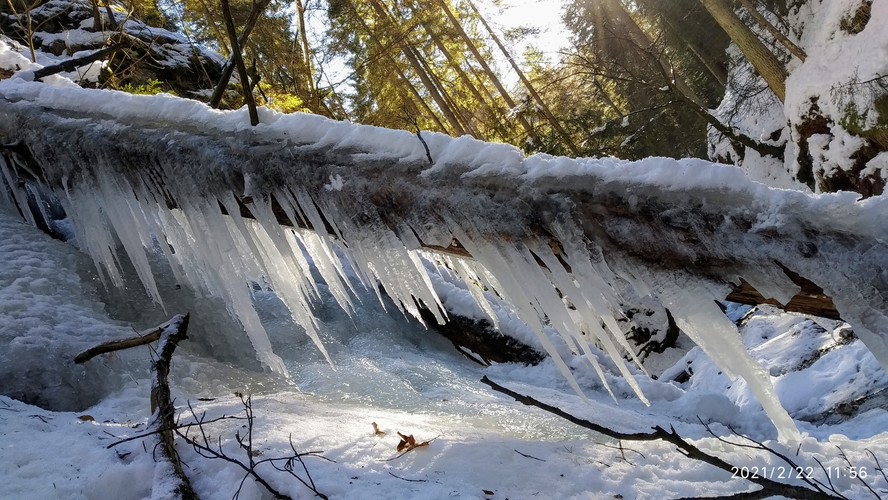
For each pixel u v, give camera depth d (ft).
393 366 17.33
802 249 8.84
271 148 11.89
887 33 29.35
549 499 7.79
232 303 13.25
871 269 8.53
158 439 7.66
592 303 10.03
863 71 30.30
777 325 28.09
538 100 56.24
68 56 32.50
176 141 12.58
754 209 9.20
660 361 30.45
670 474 8.87
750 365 9.40
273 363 13.32
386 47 44.39
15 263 14.47
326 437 9.12
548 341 10.47
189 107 13.02
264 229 12.05
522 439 11.10
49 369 11.34
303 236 13.15
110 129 13.32
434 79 61.67
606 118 57.98
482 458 8.79
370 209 11.10
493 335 22.41
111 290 15.83
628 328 31.14
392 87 50.60
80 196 13.98
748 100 43.16
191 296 16.49
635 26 54.75
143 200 13.20
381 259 11.24
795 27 38.40
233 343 15.79
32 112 14.23
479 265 11.64
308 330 13.43
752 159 42.42
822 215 8.89
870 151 30.30
